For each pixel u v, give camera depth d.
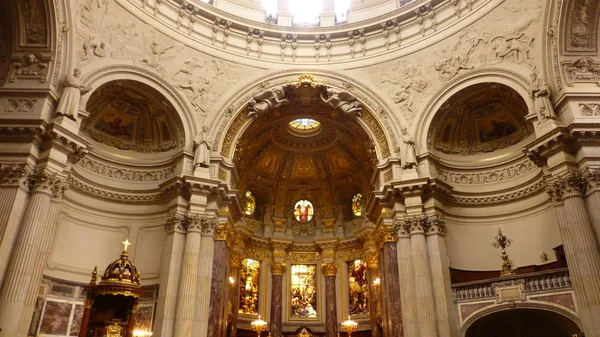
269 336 24.69
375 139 21.41
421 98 20.67
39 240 14.20
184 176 18.73
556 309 14.88
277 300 26.75
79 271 17.92
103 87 18.64
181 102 20.33
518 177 19.31
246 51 22.41
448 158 20.84
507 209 19.27
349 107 21.72
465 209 19.72
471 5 20.00
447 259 17.97
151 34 20.02
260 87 21.95
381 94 21.47
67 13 16.36
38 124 14.73
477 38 19.56
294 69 22.44
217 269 18.94
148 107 20.64
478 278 18.36
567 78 15.91
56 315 16.78
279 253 27.92
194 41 21.31
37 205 14.38
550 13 16.45
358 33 22.58
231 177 21.20
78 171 18.81
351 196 29.53
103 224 19.16
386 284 19.56
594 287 13.30
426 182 18.44
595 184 14.13
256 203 29.36
